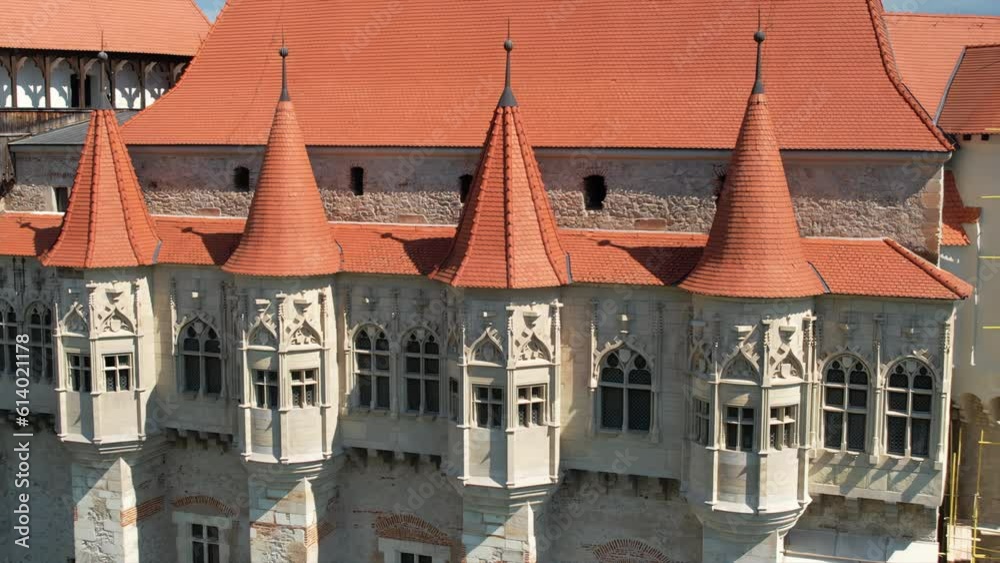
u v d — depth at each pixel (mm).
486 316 34406
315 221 37250
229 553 41625
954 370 39625
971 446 40531
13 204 46969
